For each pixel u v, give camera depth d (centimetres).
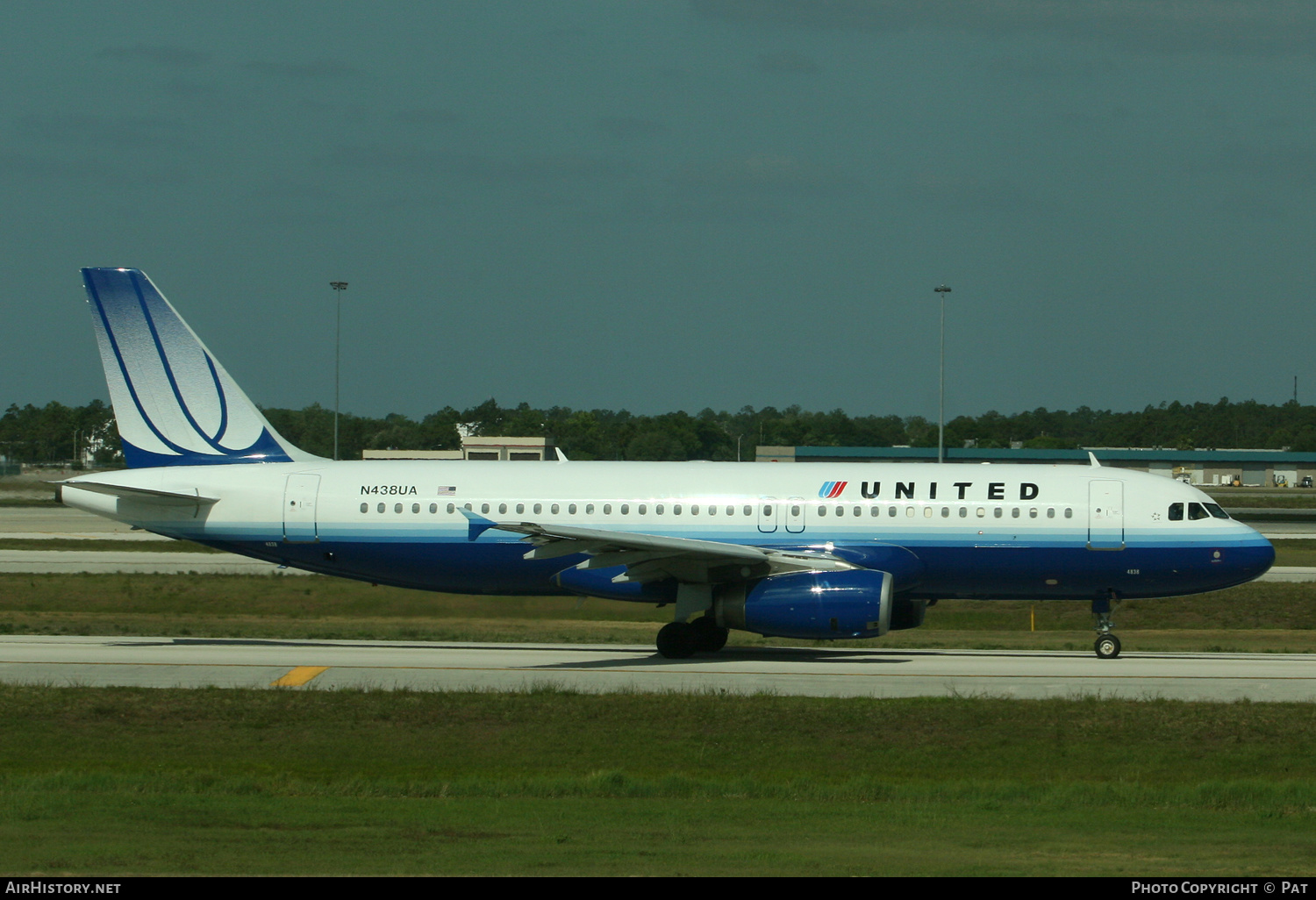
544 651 13025
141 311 13862
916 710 9381
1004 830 6288
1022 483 12769
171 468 13738
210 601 17300
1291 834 6266
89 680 10594
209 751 8456
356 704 9519
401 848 5497
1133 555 12475
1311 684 10706
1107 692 10269
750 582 12281
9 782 7456
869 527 12731
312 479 13475
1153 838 6106
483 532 13138
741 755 8444
